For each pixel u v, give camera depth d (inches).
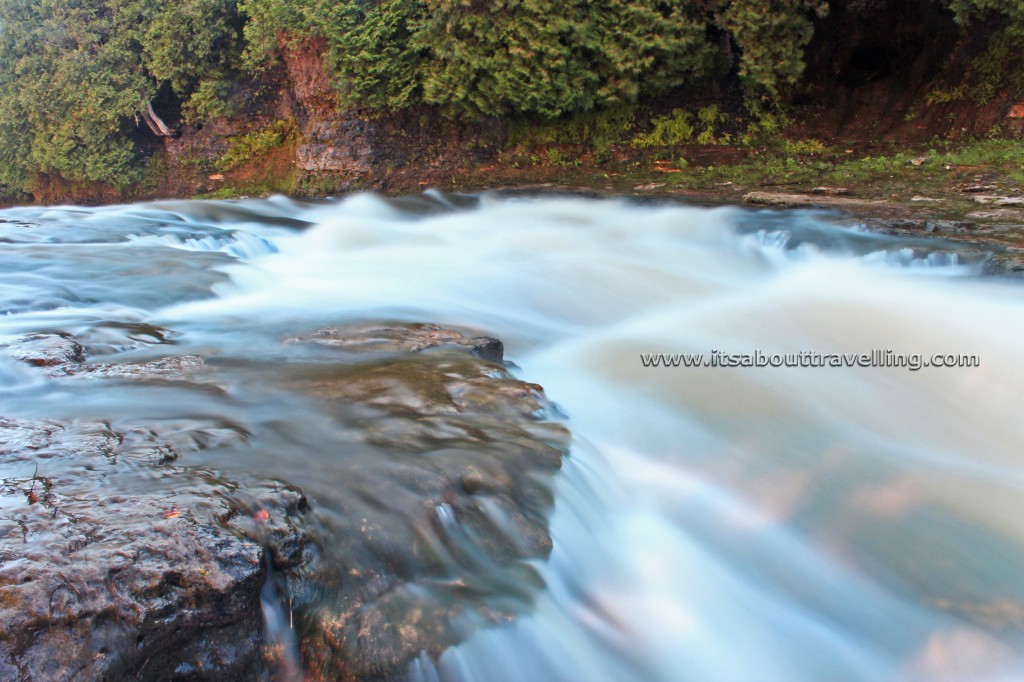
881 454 208.2
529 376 236.5
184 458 144.6
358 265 358.6
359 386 182.9
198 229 408.5
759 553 165.5
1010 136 507.5
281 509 126.6
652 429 206.7
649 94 594.6
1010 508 186.1
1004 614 153.8
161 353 211.3
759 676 138.6
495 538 137.7
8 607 96.5
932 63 555.8
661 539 162.9
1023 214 355.9
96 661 97.2
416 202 505.7
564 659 128.1
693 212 411.5
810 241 345.4
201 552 110.2
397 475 143.2
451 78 544.4
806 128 588.7
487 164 596.4
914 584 161.6
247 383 186.1
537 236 408.5
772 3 527.2
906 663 144.3
